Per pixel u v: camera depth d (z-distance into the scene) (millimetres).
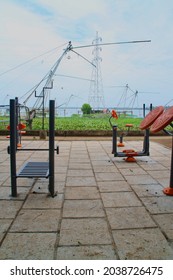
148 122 3916
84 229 2164
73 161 4918
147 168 4371
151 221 2320
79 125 11211
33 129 9883
